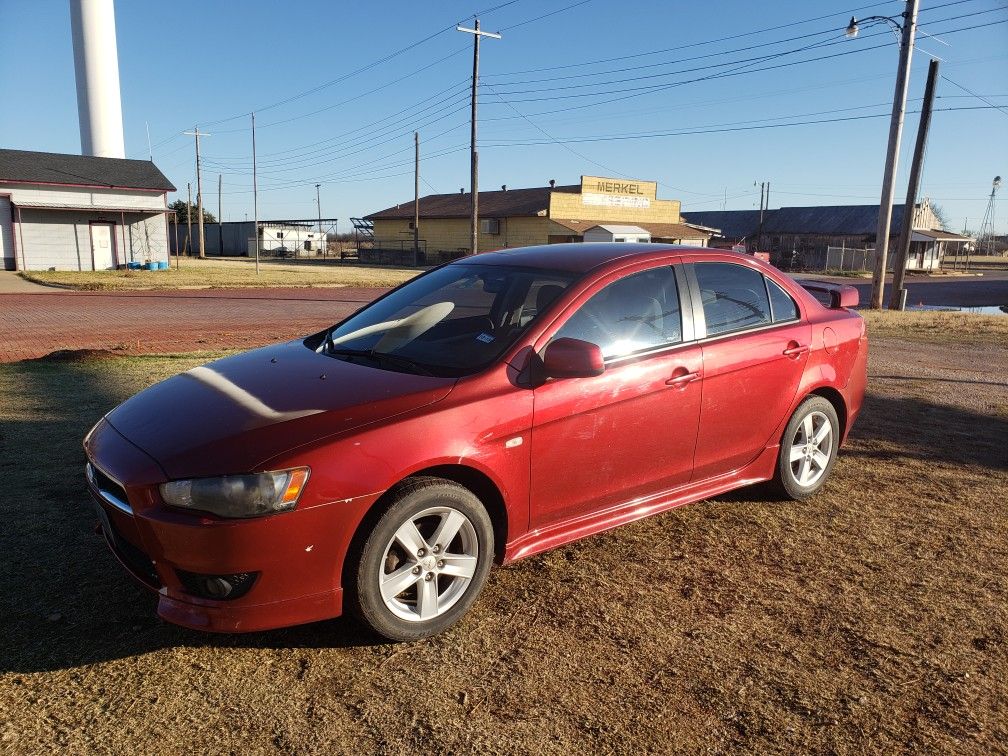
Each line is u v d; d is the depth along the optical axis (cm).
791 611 332
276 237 6744
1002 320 1750
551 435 332
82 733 241
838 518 441
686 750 243
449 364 338
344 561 285
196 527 262
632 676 281
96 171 3775
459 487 305
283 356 381
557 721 254
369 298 2295
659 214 5894
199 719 250
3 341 1158
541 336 340
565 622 318
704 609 332
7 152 3641
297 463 269
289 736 243
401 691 268
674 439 384
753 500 468
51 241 3509
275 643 298
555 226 5191
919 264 6500
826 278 4822
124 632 299
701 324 401
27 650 283
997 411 733
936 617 330
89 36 4647
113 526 296
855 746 246
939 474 528
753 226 7506
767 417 430
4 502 417
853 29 2069
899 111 2070
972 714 264
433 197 6988
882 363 1051
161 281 2794
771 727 255
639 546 396
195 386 343
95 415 611
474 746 241
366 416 292
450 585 313
